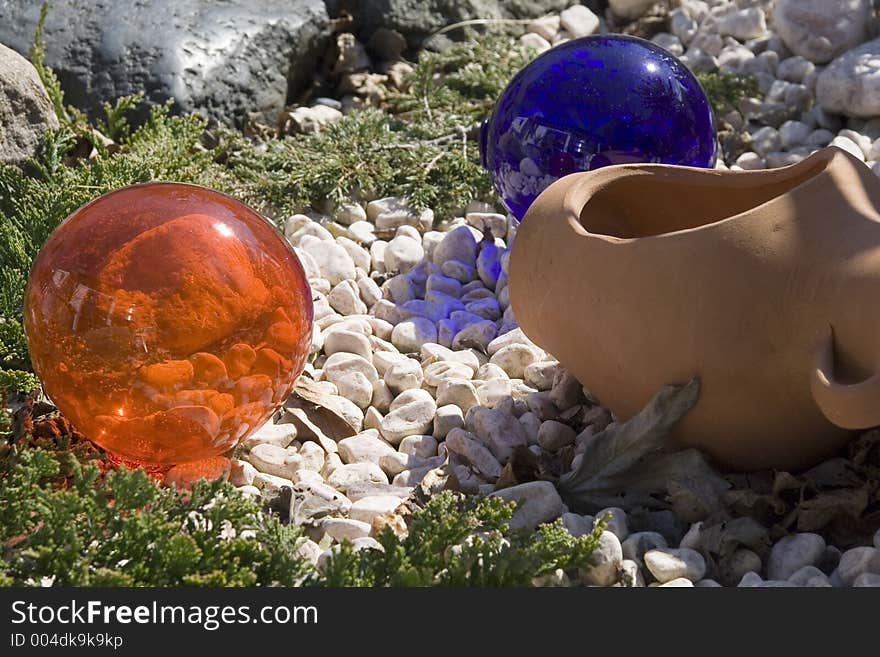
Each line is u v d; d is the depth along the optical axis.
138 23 8.98
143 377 4.60
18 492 4.39
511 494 4.96
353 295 6.98
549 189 5.49
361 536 4.88
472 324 6.63
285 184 7.82
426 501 5.16
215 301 4.60
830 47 9.59
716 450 4.90
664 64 6.68
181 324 4.57
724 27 10.18
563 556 4.30
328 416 5.86
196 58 8.88
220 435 4.86
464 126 8.60
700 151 6.71
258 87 9.12
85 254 4.63
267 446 5.51
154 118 8.16
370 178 7.98
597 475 5.02
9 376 5.45
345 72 9.90
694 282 4.62
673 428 4.89
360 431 5.92
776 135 8.82
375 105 9.60
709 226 4.69
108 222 4.69
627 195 5.77
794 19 9.70
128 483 4.23
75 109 8.27
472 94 9.34
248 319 4.68
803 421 4.71
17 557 4.11
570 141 6.54
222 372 4.67
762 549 4.68
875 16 9.82
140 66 8.79
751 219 4.65
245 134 9.04
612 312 4.83
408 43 10.23
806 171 5.24
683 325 4.64
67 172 7.16
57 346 4.66
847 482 4.91
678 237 4.70
